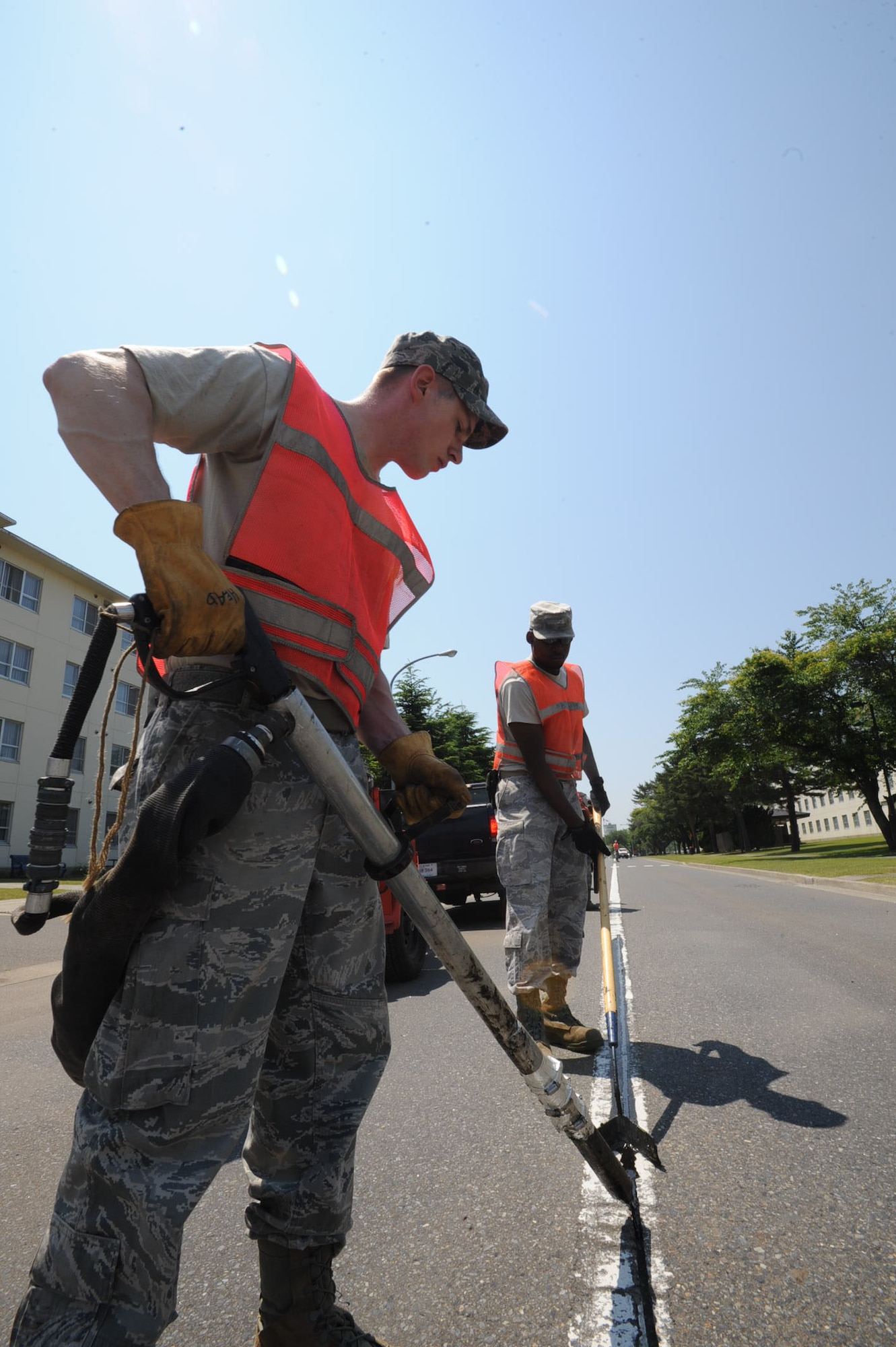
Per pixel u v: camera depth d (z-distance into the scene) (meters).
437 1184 2.18
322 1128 1.32
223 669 1.16
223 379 1.15
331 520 1.27
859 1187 2.01
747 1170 2.14
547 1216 1.94
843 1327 1.47
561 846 3.63
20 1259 1.91
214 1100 1.06
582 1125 1.51
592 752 4.34
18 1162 2.55
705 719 45.94
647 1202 1.99
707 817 77.44
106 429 1.02
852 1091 2.72
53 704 30.73
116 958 1.01
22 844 29.25
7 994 5.71
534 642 3.59
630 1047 3.42
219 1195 2.23
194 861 1.08
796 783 47.28
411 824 1.49
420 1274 1.72
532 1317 1.54
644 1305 1.56
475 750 38.56
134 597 1.02
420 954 6.03
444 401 1.48
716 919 8.32
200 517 1.06
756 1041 3.43
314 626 1.23
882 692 35.41
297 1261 1.31
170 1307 1.01
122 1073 1.01
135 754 1.23
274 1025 1.33
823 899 10.60
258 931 1.12
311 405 1.27
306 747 1.11
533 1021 3.37
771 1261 1.69
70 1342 0.94
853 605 37.50
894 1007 3.92
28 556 30.16
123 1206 0.99
